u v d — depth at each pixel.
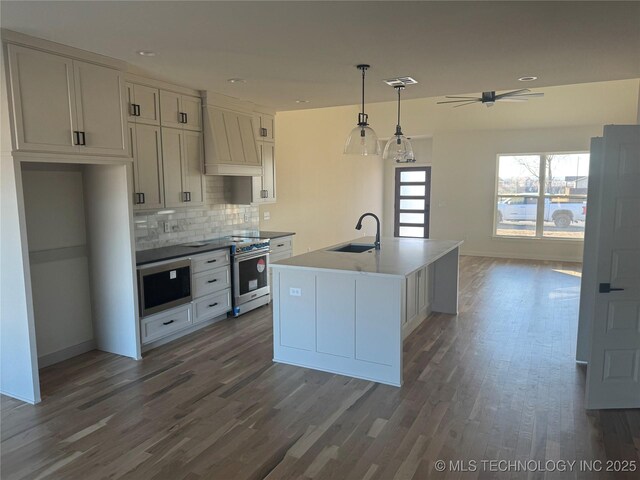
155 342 4.48
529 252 9.58
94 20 2.88
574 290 6.79
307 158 8.05
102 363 4.07
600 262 3.06
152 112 4.49
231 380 3.73
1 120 3.15
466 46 3.44
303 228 8.03
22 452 2.75
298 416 3.15
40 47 3.28
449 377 3.78
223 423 3.06
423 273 5.24
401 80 4.50
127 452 2.74
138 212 4.50
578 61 3.84
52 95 3.37
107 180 4.05
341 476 2.51
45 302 3.99
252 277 5.63
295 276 3.95
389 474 2.52
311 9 2.71
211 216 5.75
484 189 9.78
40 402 3.36
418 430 2.96
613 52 3.58
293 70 4.14
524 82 4.62
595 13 2.77
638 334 3.12
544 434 2.91
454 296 5.55
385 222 11.92
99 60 3.67
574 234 9.23
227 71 4.18
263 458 2.68
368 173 10.70
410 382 3.69
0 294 3.38
